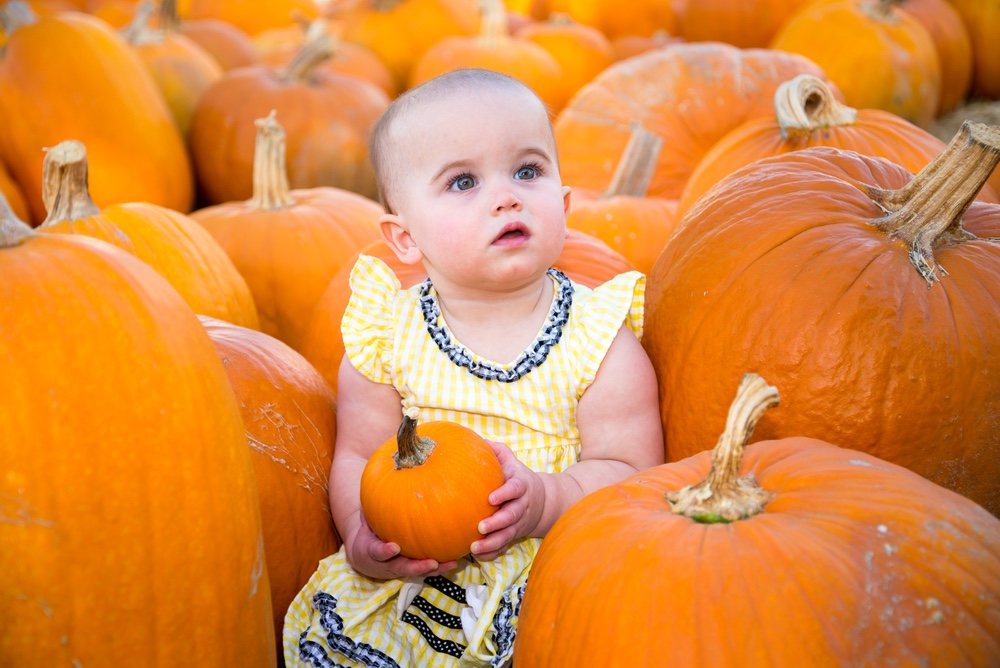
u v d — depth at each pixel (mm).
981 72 6766
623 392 2213
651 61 4387
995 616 1400
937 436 2016
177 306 1646
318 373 2684
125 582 1502
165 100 5383
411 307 2271
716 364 2176
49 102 4078
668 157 4137
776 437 2088
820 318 2047
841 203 2230
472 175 2055
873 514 1486
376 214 4020
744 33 6789
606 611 1468
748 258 2182
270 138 3840
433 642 2025
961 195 2080
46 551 1441
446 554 1874
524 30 7113
